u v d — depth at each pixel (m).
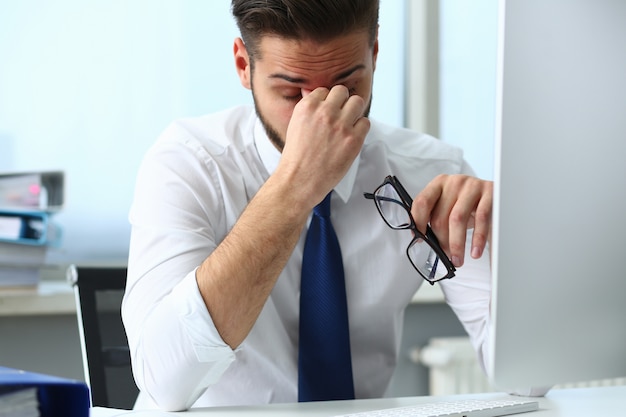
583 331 1.00
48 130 2.63
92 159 2.67
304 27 1.27
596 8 0.95
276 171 1.27
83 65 2.64
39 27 2.61
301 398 1.42
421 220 1.27
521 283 0.97
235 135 1.56
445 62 3.05
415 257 1.56
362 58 1.33
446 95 3.06
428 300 2.84
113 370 1.55
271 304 1.51
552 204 0.96
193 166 1.49
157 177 1.46
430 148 1.72
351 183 1.55
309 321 1.43
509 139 0.94
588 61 0.95
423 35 3.01
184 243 1.35
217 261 1.21
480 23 3.08
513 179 0.94
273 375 1.52
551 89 0.94
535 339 0.98
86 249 2.69
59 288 2.57
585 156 0.97
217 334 1.19
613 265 1.00
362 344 1.61
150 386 1.22
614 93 0.97
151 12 2.68
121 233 2.71
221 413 1.15
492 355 0.97
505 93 0.92
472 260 1.57
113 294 1.59
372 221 1.57
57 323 2.57
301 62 1.29
